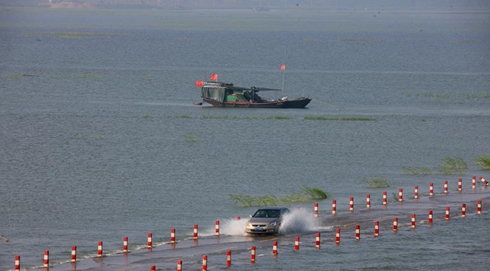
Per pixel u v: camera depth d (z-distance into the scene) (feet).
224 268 504.43
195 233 592.60
